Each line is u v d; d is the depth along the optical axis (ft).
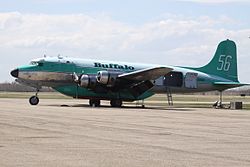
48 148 46.68
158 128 70.79
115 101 155.63
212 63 177.47
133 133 62.39
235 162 40.81
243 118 99.50
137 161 40.11
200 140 56.18
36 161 39.24
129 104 191.01
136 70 162.20
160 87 167.32
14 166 36.96
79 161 39.60
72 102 192.34
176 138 57.72
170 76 168.76
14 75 150.30
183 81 171.01
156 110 132.26
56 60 152.87
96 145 49.57
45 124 72.84
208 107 171.22
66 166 37.32
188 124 80.12
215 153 45.85
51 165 37.60
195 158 42.52
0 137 54.80
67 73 153.07
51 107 133.08
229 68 179.32
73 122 78.07
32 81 151.12
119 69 160.04
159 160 40.88
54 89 155.53
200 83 174.09
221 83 176.24
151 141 54.08
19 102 172.35
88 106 152.25
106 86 152.56
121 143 51.62
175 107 162.40
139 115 103.09
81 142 51.72
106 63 159.12
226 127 75.56
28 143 50.01
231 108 163.73
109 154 43.65
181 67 172.76
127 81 154.51
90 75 153.17
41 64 151.02
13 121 77.30
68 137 56.03
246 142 55.11
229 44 179.32
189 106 176.14
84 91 153.28
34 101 150.82
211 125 79.00
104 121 82.38
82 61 156.15
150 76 154.81
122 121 83.66
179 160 41.16
